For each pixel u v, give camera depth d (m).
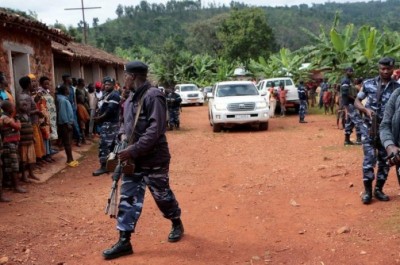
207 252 4.67
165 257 4.55
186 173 8.67
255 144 12.35
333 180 7.47
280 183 7.56
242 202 6.54
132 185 4.56
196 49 78.94
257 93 16.33
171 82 50.88
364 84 5.88
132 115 4.54
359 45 20.23
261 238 5.05
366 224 5.27
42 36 10.41
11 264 4.44
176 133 15.86
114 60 20.44
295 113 21.78
